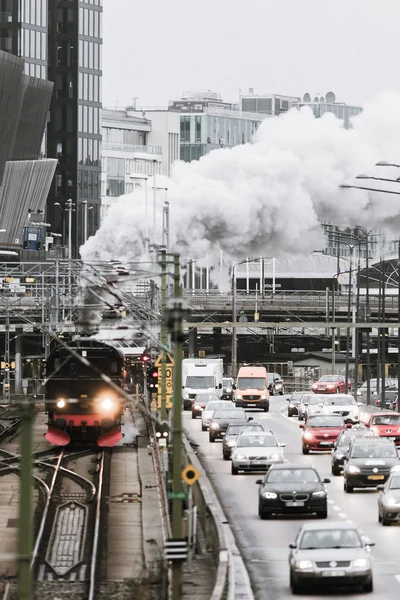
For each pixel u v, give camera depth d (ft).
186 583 219.61
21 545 138.82
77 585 231.71
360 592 208.54
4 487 365.20
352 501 325.21
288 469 299.99
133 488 358.64
